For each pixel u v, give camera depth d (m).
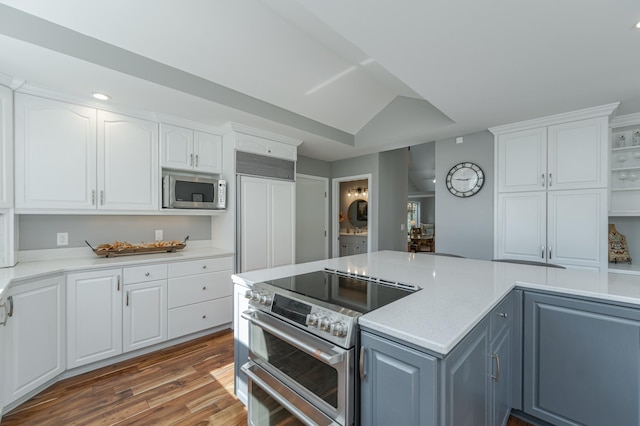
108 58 1.91
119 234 2.82
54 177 2.22
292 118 3.19
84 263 2.29
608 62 1.85
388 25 1.52
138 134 2.65
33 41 1.64
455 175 3.52
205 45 2.16
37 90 2.14
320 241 5.14
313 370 1.20
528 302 1.58
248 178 3.21
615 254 2.83
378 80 3.11
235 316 1.79
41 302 1.92
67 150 2.28
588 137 2.65
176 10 1.87
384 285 1.54
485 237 3.30
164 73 2.18
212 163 3.15
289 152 3.62
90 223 2.66
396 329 0.95
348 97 3.28
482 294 1.36
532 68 1.94
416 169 9.22
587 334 1.41
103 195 2.45
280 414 1.38
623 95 2.35
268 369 1.44
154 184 2.74
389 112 3.64
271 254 3.41
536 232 2.93
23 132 2.09
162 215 3.10
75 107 2.32
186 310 2.73
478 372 1.14
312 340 1.18
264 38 2.23
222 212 3.20
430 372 0.88
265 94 2.82
